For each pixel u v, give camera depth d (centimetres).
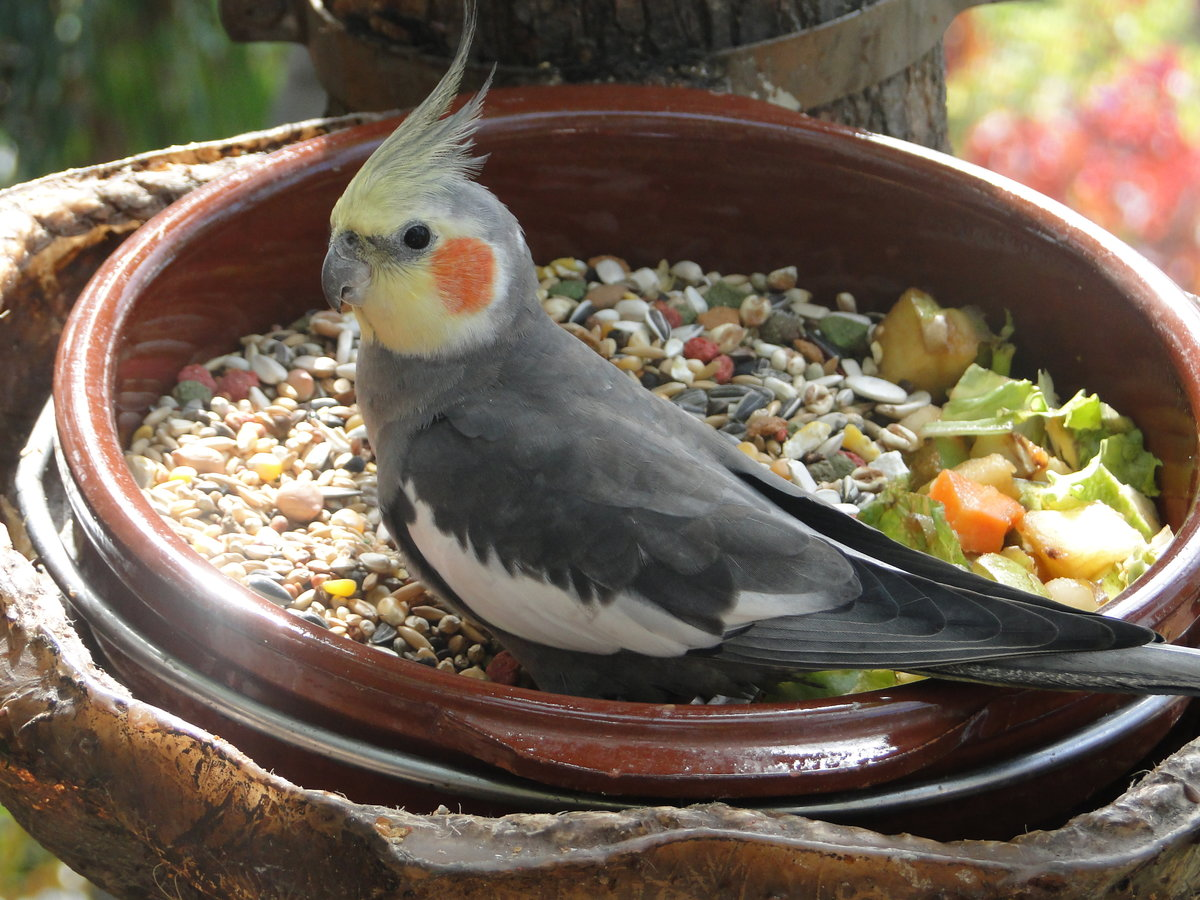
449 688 173
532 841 150
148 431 255
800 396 275
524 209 290
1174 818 157
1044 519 238
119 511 193
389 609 230
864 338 288
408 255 209
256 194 258
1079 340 257
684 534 192
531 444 202
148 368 255
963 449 267
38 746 166
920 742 172
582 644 199
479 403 212
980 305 276
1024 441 255
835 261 291
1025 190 259
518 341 221
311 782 186
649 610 191
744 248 296
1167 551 194
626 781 167
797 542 191
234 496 246
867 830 157
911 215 273
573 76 299
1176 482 231
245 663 183
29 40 441
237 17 323
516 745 169
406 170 209
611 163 281
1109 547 232
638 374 279
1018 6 668
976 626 176
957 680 178
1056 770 183
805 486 256
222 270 264
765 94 300
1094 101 604
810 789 170
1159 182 598
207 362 274
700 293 296
